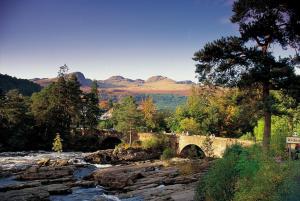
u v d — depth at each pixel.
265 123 29.45
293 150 24.67
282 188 14.21
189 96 101.75
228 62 30.80
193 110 97.19
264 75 28.03
